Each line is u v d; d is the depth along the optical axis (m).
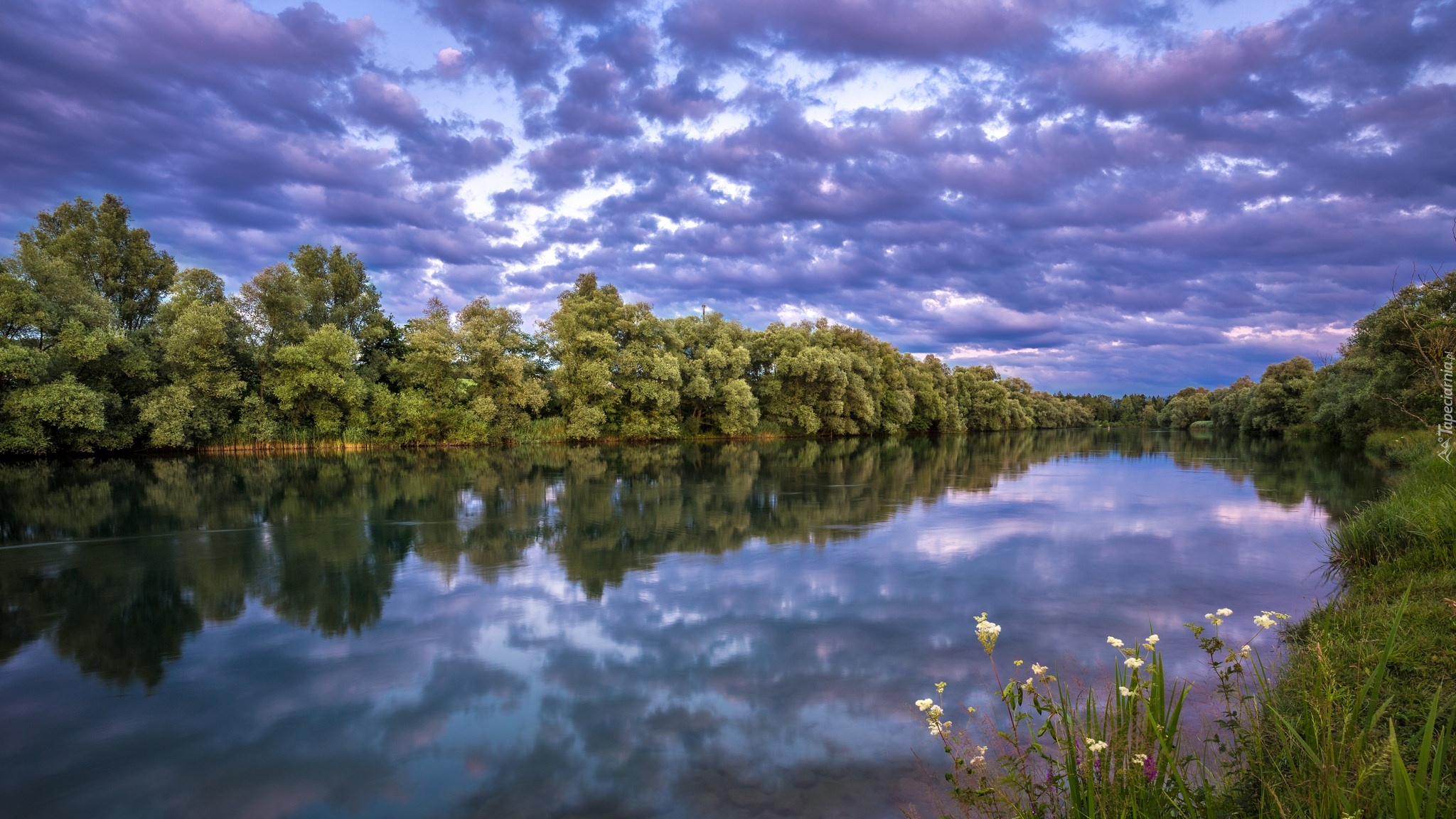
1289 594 12.50
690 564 15.06
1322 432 57.44
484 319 50.78
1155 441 72.94
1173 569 14.47
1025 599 12.36
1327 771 3.34
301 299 45.69
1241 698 4.90
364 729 7.75
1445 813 3.42
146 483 28.28
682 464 38.75
